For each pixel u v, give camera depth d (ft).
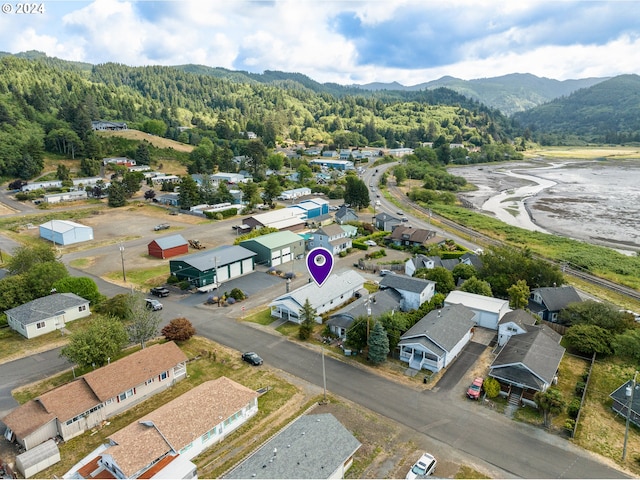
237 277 244.42
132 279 239.30
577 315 177.58
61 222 324.19
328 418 113.60
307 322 173.27
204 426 112.37
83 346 138.82
